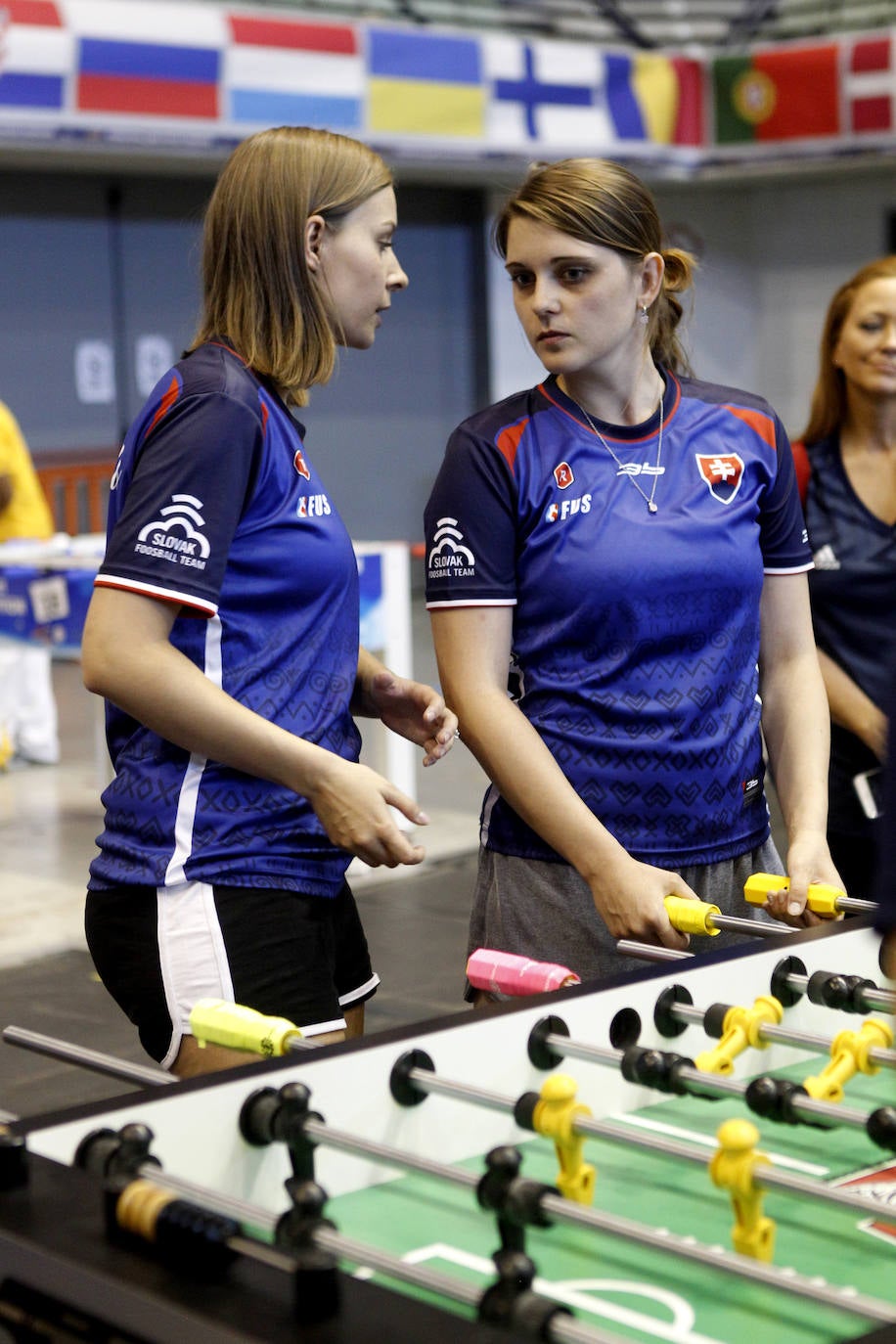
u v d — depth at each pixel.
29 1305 1.07
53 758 7.12
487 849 2.20
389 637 5.59
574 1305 1.15
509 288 12.63
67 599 5.64
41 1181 1.15
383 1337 0.94
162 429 1.78
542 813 2.00
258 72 9.76
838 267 13.56
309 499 1.90
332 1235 1.09
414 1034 1.40
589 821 1.98
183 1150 1.27
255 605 1.85
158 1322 0.98
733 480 2.14
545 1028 1.48
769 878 1.95
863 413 2.85
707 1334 1.11
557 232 1.99
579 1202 1.29
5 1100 3.54
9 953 4.57
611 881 1.94
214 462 1.75
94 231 10.69
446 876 5.35
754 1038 1.53
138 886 1.84
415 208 12.05
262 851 1.86
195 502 1.74
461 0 11.37
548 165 2.06
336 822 1.75
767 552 2.28
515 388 12.78
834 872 2.07
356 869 5.36
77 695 8.77
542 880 2.12
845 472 2.88
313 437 11.79
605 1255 1.24
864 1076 1.65
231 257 1.89
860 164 12.08
